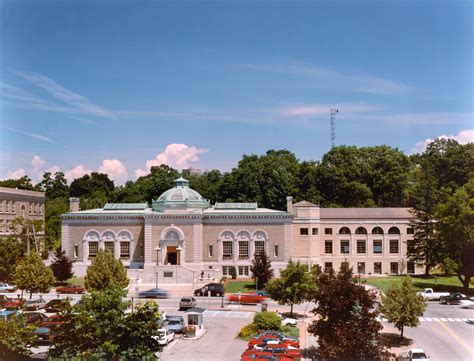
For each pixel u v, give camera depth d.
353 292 50.91
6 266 101.50
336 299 50.72
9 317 46.44
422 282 105.50
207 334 65.69
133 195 175.75
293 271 76.62
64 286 96.19
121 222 110.62
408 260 116.75
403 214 117.94
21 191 135.75
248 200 155.88
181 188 113.50
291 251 109.56
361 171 154.25
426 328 69.75
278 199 155.50
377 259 116.56
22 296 85.62
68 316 44.34
